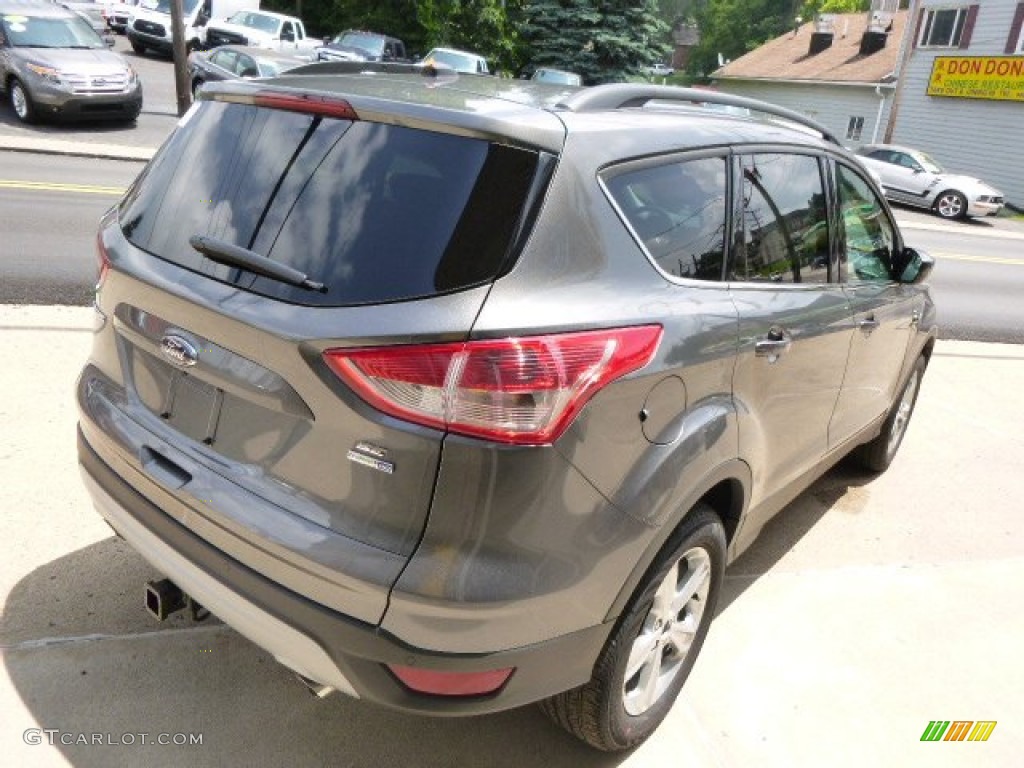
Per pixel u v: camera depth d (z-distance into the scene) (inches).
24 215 346.6
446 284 77.7
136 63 974.4
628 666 97.7
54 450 155.4
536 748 106.1
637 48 1085.1
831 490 188.1
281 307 81.2
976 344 336.5
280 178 88.5
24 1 602.2
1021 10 1056.2
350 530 79.5
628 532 87.7
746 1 2778.1
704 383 97.9
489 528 77.3
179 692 107.4
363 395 76.9
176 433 93.4
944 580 154.3
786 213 125.3
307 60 738.2
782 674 124.5
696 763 106.4
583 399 80.5
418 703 80.4
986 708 122.4
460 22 1387.8
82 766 95.3
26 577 123.1
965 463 209.3
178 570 92.3
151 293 92.3
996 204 887.1
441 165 82.6
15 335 207.0
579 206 86.2
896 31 1451.8
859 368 150.5
